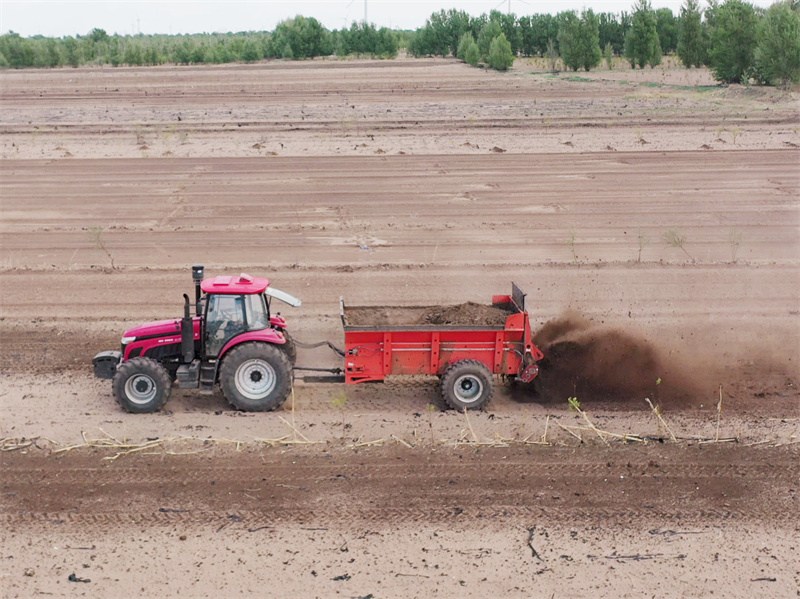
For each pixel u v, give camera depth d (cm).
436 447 1098
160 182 3061
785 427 1183
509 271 2008
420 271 2009
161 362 1233
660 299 1808
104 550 857
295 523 911
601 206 2686
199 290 1195
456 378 1202
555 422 1187
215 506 943
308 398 1273
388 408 1238
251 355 1178
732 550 870
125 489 980
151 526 902
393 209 2650
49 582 803
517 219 2523
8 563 833
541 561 847
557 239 2303
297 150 3666
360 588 799
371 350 1207
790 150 3606
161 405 1198
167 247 2234
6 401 1251
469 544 875
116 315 1708
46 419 1177
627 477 1023
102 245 2252
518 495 975
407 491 982
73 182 3066
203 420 1177
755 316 1706
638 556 858
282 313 1700
